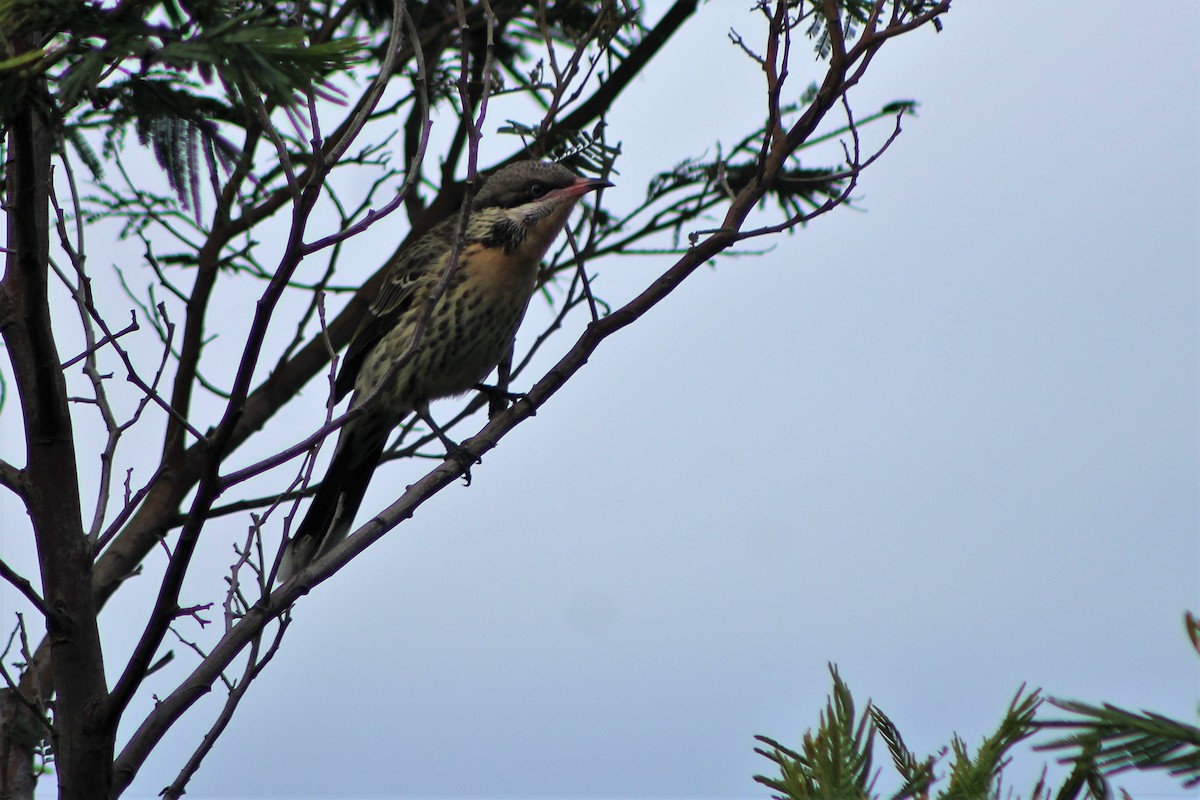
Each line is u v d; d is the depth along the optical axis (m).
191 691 6.39
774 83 7.20
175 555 6.07
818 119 7.33
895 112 10.35
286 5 6.93
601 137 9.05
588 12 10.31
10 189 5.98
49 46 4.86
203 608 6.18
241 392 5.86
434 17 10.85
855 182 7.23
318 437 6.21
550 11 10.33
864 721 3.40
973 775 3.23
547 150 10.23
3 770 7.68
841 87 7.23
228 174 5.29
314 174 5.64
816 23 7.81
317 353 11.05
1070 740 2.78
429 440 10.54
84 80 4.59
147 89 5.07
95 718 6.26
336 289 10.73
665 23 10.65
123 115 5.29
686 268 7.64
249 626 6.51
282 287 5.72
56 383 6.40
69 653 6.39
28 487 6.54
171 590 6.10
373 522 7.09
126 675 6.20
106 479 6.52
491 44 6.67
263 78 4.63
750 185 7.46
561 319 8.18
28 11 4.65
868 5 7.61
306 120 4.75
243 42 4.64
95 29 4.73
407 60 10.10
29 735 7.83
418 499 7.29
